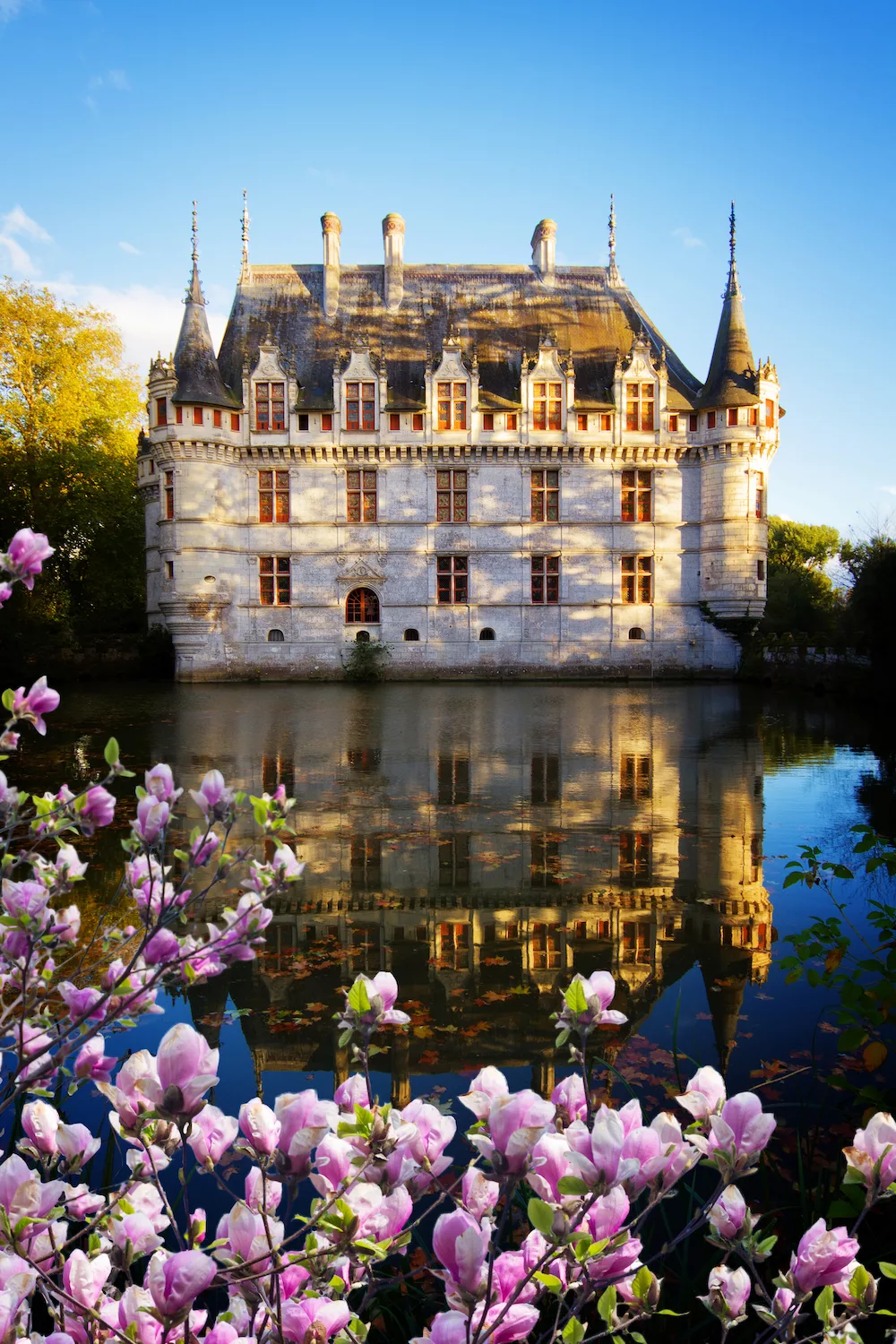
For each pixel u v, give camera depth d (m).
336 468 36.38
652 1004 5.36
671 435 36.78
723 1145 1.74
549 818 10.21
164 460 34.78
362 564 36.44
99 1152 3.73
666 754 15.15
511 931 6.61
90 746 15.52
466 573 36.94
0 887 2.13
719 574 36.38
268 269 39.53
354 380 36.16
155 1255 1.63
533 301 39.72
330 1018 5.18
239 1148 1.83
